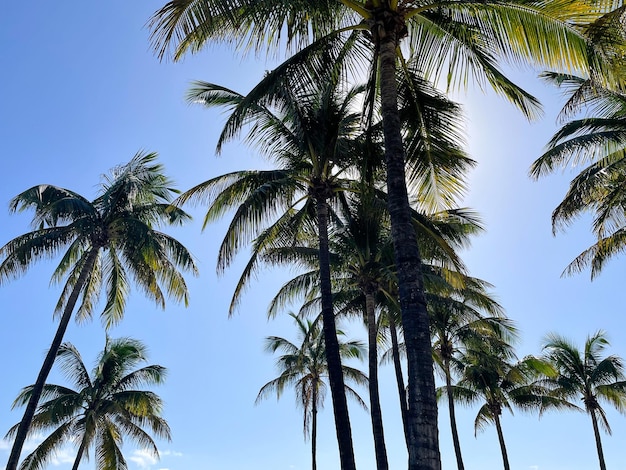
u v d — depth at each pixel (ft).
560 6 26.66
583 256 65.62
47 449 83.46
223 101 49.39
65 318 61.26
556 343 108.47
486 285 75.97
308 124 44.88
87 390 84.99
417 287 23.12
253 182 50.34
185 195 51.21
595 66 26.17
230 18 27.14
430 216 43.19
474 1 29.09
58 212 63.16
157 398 88.33
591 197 57.00
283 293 69.92
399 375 67.41
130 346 91.04
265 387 108.47
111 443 88.33
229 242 46.75
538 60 28.71
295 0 29.37
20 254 62.18
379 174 45.88
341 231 59.72
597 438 101.09
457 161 36.45
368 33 32.07
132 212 67.92
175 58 29.66
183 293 70.85
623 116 54.95
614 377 100.78
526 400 116.16
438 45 33.58
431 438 20.35
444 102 34.47
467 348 94.53
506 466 106.63
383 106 26.96
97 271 72.08
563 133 57.82
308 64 32.99
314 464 100.99
